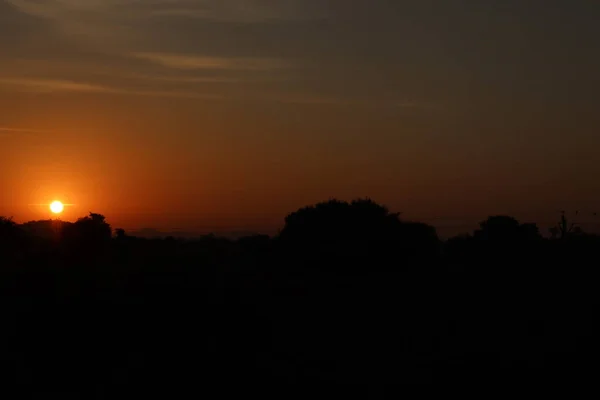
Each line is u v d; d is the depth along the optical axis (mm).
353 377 18375
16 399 16516
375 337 22266
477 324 24141
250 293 25703
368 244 35469
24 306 21844
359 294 29031
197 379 18000
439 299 28406
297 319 23812
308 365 19391
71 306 21625
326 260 35281
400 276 34094
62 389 17188
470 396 17094
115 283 24641
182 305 22266
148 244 50031
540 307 26828
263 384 17891
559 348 20828
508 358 19875
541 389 17453
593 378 18172
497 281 32375
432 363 19516
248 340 21156
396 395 17234
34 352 19078
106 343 20047
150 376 18016
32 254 35969
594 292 29344
